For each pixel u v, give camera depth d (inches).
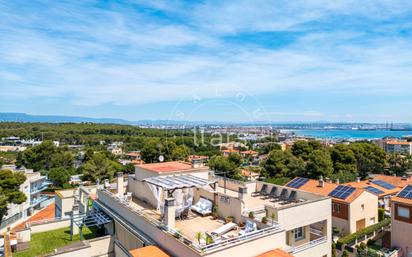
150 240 648.4
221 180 1068.5
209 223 724.0
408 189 1188.5
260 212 751.7
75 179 2970.0
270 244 605.6
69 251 737.0
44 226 1098.1
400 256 1114.7
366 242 1224.8
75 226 1050.1
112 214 854.5
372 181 1952.5
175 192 797.2
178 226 703.7
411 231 1098.1
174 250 568.7
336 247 1155.3
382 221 1368.1
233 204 726.5
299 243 773.9
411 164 2864.2
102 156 2792.8
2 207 1535.4
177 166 962.1
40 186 2250.2
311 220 760.3
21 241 969.5
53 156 3277.6
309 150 2716.5
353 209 1288.1
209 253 506.3
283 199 919.7
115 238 852.0
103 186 1141.7
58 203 1480.1
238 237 561.0
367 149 2797.7
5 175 1632.6
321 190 1441.9
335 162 2564.0
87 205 1139.3
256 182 1029.8
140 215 717.3
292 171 2378.2
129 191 1031.6
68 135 6102.4
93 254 816.3
